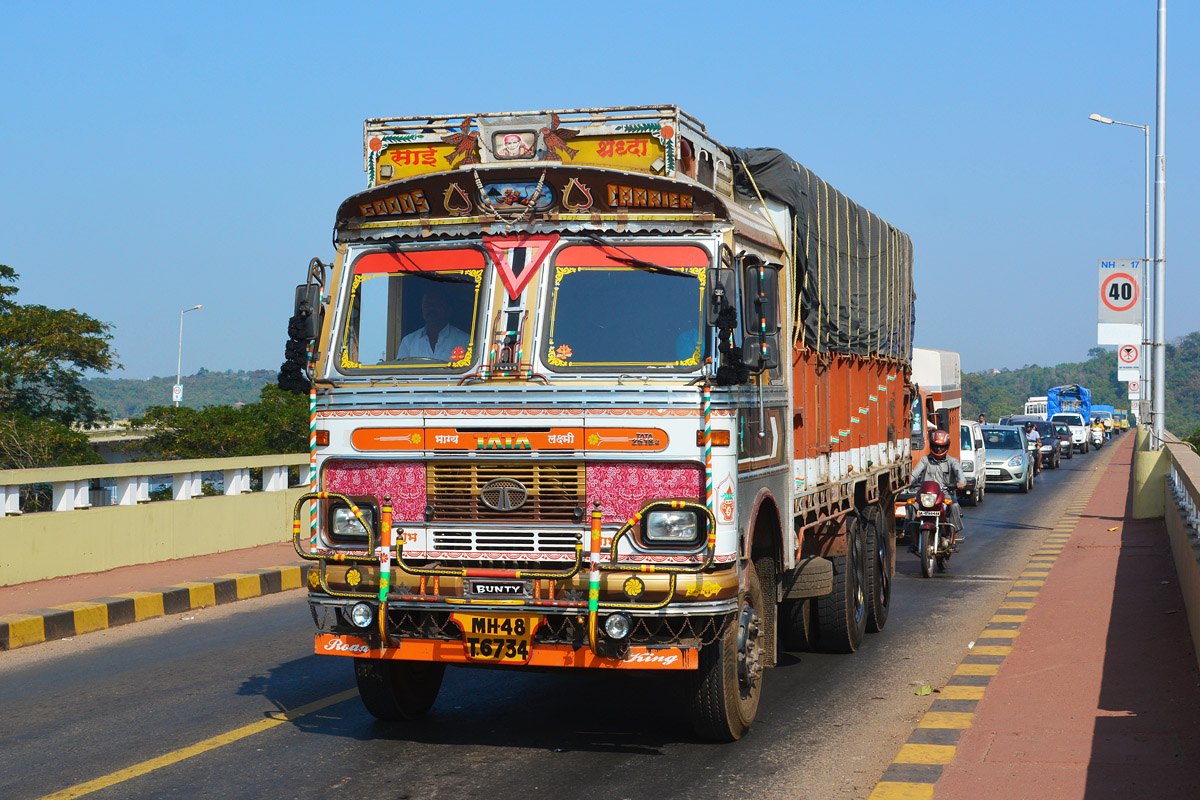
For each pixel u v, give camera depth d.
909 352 14.22
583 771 6.86
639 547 6.61
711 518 6.50
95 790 6.48
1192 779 6.27
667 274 6.86
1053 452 44.62
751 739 7.60
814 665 10.12
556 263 6.99
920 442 20.53
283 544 17.47
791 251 8.52
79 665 10.04
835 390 10.05
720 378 6.60
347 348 7.23
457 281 7.11
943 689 8.74
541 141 7.19
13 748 7.38
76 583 13.30
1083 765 6.59
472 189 7.07
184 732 7.78
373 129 7.47
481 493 6.84
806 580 9.28
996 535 21.27
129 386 168.62
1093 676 8.86
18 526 13.13
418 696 8.09
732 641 7.16
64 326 40.12
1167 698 8.06
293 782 6.64
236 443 38.41
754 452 7.39
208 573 14.21
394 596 6.79
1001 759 6.77
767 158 8.52
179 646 10.91
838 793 6.41
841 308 10.13
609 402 6.68
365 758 7.14
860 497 11.25
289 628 11.88
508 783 6.61
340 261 7.35
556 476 6.74
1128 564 15.47
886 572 12.14
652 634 6.62
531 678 9.66
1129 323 22.86
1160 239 23.50
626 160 7.06
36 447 34.09
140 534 14.88
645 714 8.33
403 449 6.95
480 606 6.63
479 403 6.84
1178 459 16.45
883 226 12.05
